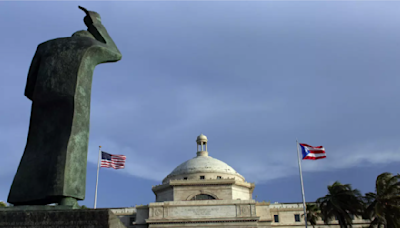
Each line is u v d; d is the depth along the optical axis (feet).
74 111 36.17
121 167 192.24
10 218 30.53
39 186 34.42
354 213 190.80
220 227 239.91
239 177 307.58
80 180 35.70
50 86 36.55
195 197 267.39
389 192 157.79
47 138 36.14
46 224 30.42
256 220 238.68
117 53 41.70
